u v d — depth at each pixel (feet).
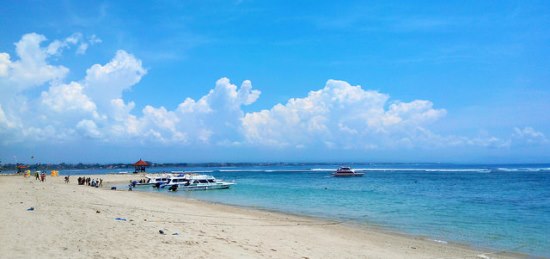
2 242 39.86
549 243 66.33
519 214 104.22
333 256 49.70
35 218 56.39
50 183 198.70
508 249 61.46
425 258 53.31
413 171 554.46
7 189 121.29
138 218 65.98
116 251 39.11
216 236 54.13
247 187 230.89
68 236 44.70
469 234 74.33
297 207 120.37
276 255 45.83
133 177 347.56
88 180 227.81
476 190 197.77
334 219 92.12
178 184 210.18
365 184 259.39
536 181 278.05
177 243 45.47
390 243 63.87
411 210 112.68
